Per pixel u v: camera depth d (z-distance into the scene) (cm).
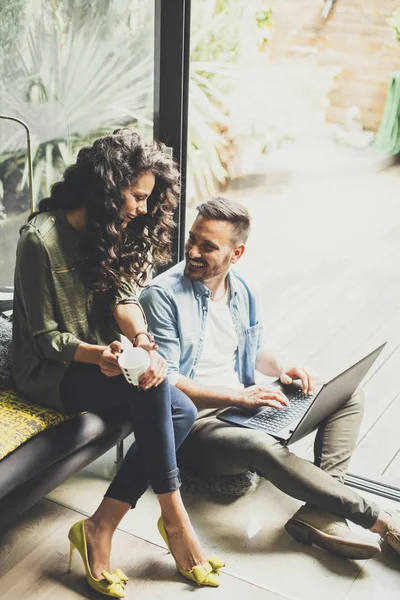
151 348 171
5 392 186
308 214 475
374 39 489
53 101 240
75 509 204
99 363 165
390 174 521
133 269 180
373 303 370
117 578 174
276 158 496
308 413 188
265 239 443
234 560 188
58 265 170
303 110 505
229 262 207
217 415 209
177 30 224
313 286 390
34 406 180
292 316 359
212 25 421
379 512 189
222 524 202
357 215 473
